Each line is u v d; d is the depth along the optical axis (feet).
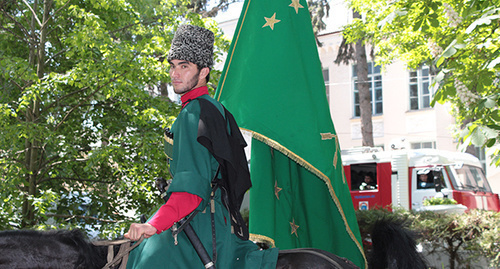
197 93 7.81
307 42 10.43
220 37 24.07
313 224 10.49
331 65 71.56
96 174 24.77
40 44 23.03
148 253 7.07
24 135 19.92
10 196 19.38
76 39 20.10
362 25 38.83
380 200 42.11
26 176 22.53
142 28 23.76
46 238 7.25
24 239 7.14
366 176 43.65
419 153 41.78
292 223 10.66
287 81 9.88
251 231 9.85
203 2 51.80
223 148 7.15
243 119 9.75
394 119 66.28
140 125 23.32
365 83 53.62
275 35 10.23
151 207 23.75
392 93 66.80
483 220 21.48
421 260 8.34
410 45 34.96
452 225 21.74
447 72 14.15
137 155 23.27
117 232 21.29
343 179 9.96
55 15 23.73
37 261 7.02
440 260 21.91
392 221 8.69
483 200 39.52
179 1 25.46
